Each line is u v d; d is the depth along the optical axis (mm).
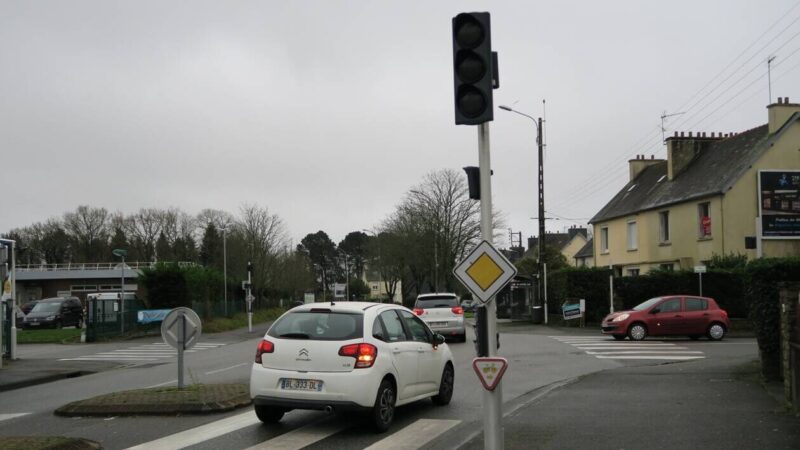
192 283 38656
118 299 33375
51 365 18781
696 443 7633
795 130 31906
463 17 7016
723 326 23281
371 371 8484
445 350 10750
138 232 95125
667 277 30219
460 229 60469
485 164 7430
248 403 10547
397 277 73875
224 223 90562
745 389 11453
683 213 35000
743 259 30156
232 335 34219
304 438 8227
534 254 76750
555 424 8914
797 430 8109
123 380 15086
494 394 6906
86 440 7918
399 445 7863
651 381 12805
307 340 8711
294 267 71938
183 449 7695
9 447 7344
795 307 9328
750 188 31672
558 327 32906
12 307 20531
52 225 96312
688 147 38125
